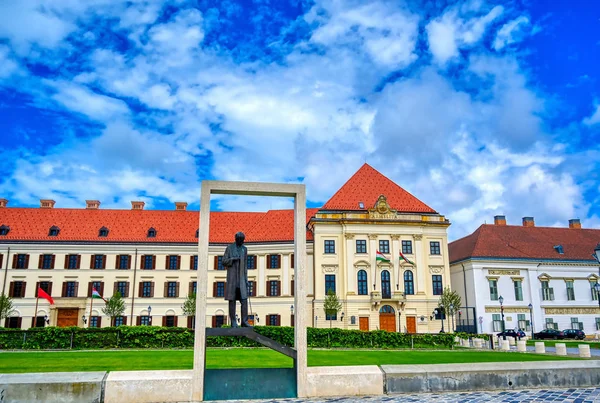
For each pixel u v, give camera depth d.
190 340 38.88
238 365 23.14
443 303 60.28
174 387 13.28
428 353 34.22
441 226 65.00
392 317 61.78
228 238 67.94
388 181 69.62
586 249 70.56
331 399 13.55
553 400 13.31
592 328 66.56
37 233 65.25
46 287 63.59
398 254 63.28
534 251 68.56
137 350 36.00
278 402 13.20
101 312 63.34
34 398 12.70
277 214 71.44
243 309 13.99
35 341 37.28
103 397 12.96
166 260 66.19
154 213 70.94
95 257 65.25
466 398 13.59
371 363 25.31
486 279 65.25
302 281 14.23
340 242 63.81
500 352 35.97
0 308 56.62
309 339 42.00
